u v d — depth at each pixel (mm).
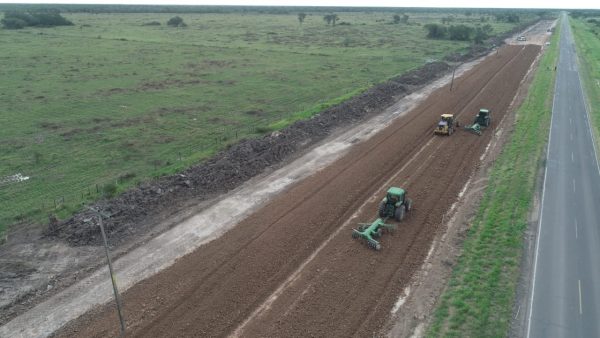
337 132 51000
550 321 21844
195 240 29281
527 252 27484
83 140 47188
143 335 21219
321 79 77250
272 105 61438
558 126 52406
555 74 82938
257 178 38844
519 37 146500
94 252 27969
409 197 35062
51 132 49312
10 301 23734
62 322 22266
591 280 25000
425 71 82750
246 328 21594
